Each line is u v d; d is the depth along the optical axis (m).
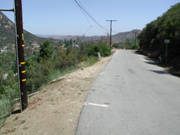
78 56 18.28
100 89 7.40
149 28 38.62
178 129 3.89
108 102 5.68
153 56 28.89
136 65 18.22
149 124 4.11
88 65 16.77
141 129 3.85
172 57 19.88
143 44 45.22
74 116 4.43
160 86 8.47
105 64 18.02
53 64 16.14
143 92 7.16
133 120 4.32
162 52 25.14
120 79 9.97
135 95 6.65
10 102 5.52
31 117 4.26
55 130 3.65
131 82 9.24
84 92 6.83
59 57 16.39
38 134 3.47
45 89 7.74
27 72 11.19
